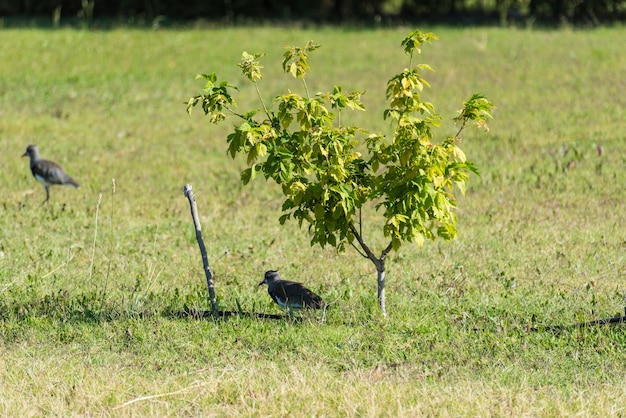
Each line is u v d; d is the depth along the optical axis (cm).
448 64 3556
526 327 1173
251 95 3173
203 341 1143
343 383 996
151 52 3928
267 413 929
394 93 1136
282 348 1122
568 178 2047
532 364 1070
